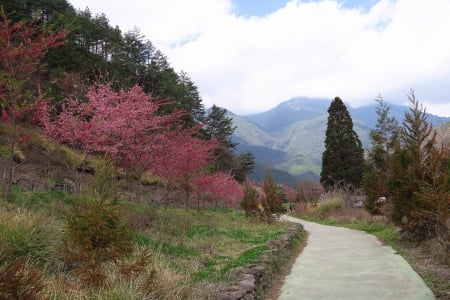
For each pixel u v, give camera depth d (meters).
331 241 15.77
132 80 37.53
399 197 12.92
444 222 10.68
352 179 38.19
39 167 18.94
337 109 40.50
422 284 7.50
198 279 7.47
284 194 55.66
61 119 12.39
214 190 27.83
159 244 9.88
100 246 5.39
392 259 10.50
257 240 13.74
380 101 27.00
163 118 16.41
